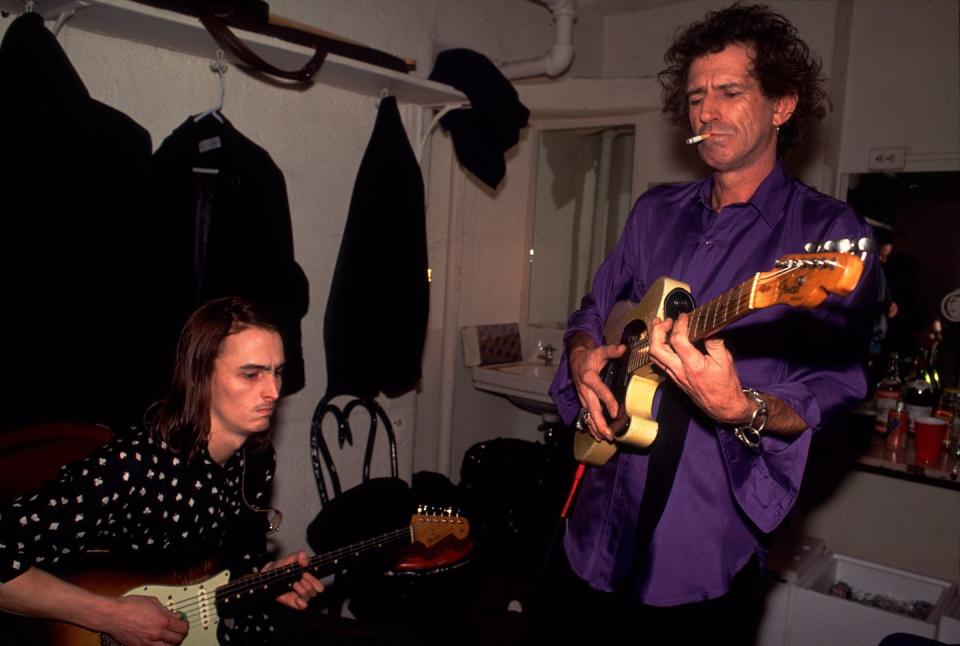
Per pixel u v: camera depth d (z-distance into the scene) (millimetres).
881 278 1226
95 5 1704
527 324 3697
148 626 1357
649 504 1279
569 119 3457
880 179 2873
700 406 1057
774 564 2578
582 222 3504
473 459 3121
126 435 1436
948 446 2529
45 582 1306
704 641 1245
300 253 2516
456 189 3191
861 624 2309
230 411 1445
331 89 2527
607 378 1360
